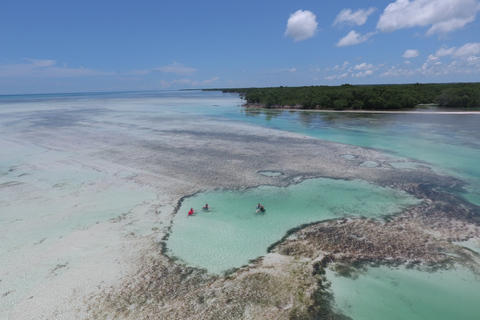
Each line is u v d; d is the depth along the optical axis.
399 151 31.72
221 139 38.56
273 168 26.45
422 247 14.88
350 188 22.05
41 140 37.72
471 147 33.00
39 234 16.19
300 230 16.56
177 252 14.57
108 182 23.44
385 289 12.20
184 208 19.19
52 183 23.30
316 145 34.81
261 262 13.83
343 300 11.62
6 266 13.52
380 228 16.64
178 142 36.78
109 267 13.44
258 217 18.02
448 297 11.79
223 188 22.23
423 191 21.41
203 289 12.09
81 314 10.84
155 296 11.73
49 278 12.73
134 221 17.58
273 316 10.80
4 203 19.86
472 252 14.42
